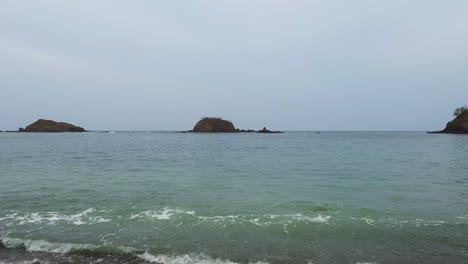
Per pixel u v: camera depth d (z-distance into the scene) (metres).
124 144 60.22
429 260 7.34
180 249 7.91
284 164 26.75
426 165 25.55
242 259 7.40
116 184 16.47
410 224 9.73
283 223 9.82
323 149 46.75
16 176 18.95
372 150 44.09
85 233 8.94
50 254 7.61
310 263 7.22
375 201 12.76
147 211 11.13
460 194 14.15
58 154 35.44
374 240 8.52
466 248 7.97
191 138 96.75
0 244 8.15
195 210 11.29
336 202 12.56
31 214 10.74
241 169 23.14
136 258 7.43
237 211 11.16
